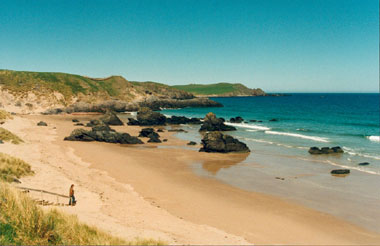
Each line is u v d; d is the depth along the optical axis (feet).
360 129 229.66
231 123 281.95
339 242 55.72
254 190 88.58
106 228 47.80
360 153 141.28
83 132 169.48
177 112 431.43
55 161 107.65
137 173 104.06
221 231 56.54
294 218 67.46
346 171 106.73
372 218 68.33
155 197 78.59
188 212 68.18
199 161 127.44
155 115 263.29
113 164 115.75
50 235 38.06
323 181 98.07
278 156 138.00
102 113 384.88
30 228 37.50
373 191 87.51
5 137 124.57
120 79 525.75
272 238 55.52
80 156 127.24
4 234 34.76
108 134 171.01
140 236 46.39
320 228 62.28
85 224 44.32
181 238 48.55
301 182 97.19
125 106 430.20
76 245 37.24
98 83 488.02
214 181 97.45
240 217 66.74
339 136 195.21
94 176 95.45
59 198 65.05
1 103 346.95
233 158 134.10
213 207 72.90
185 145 168.14
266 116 355.36
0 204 41.65
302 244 53.72
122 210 63.72
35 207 43.57
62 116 332.80
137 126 258.37
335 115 355.36
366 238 57.98
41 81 423.23
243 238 53.67
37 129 199.21
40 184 73.56
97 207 63.41
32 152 115.03
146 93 534.37
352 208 74.49
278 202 78.28
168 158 131.85
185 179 99.04
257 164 122.62
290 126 254.88
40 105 369.30
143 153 141.79
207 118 229.86
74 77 472.03
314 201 79.41
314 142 173.99
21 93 379.14
